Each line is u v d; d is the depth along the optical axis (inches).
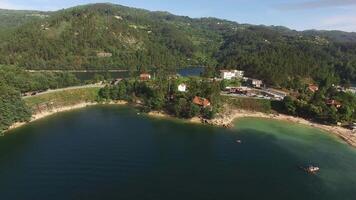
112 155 5689.0
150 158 5659.5
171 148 6210.6
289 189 4867.1
